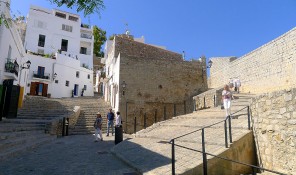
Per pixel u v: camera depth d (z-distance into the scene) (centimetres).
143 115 2131
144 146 942
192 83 2420
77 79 4044
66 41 4650
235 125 852
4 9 1301
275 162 634
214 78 3125
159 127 1348
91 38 5038
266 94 686
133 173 654
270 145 658
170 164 649
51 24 4494
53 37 4484
